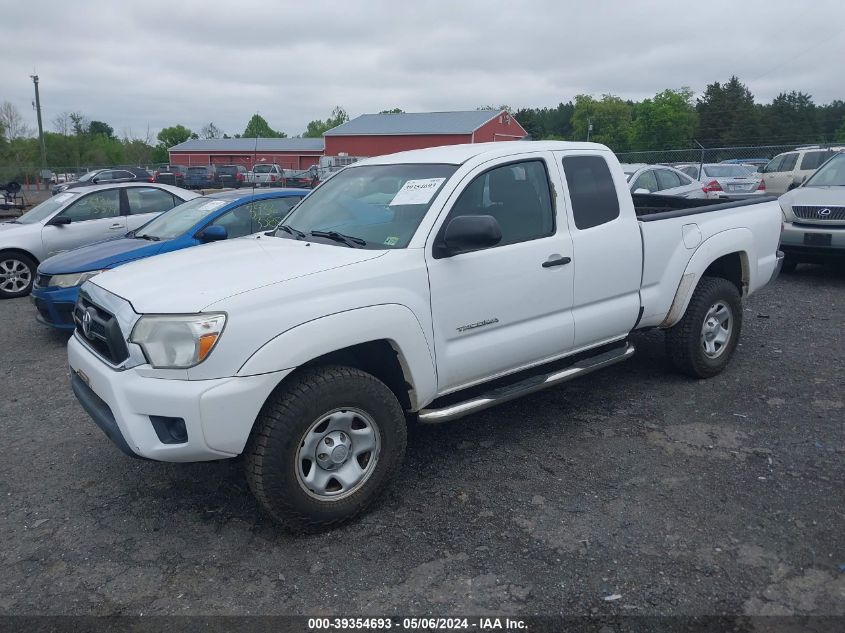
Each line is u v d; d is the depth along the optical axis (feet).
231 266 12.27
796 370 19.40
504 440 15.43
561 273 14.56
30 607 10.15
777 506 12.30
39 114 133.90
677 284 17.12
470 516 12.27
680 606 9.78
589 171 15.61
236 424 10.61
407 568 10.83
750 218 19.21
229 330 10.51
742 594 10.00
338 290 11.57
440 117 176.35
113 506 13.03
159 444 10.83
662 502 12.55
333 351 11.78
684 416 16.42
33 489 13.79
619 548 11.17
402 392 13.01
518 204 14.28
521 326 14.17
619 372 19.66
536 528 11.82
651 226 16.47
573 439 15.35
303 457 11.37
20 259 33.22
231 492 13.44
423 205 13.20
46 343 25.08
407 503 12.78
